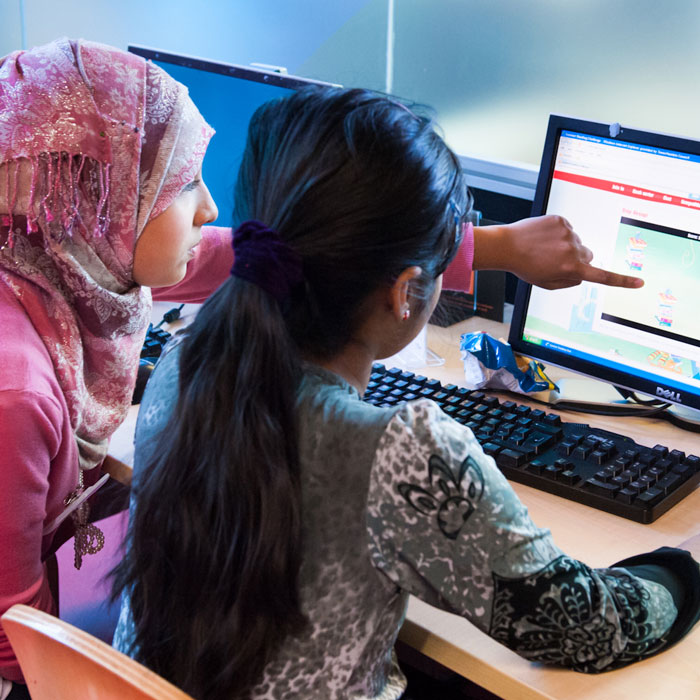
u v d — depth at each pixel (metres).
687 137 1.27
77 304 1.14
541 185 1.44
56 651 0.79
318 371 0.84
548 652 0.83
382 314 0.84
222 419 0.79
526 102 2.49
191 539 0.81
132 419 1.42
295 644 0.83
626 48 2.26
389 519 0.79
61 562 1.82
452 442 0.80
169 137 1.10
